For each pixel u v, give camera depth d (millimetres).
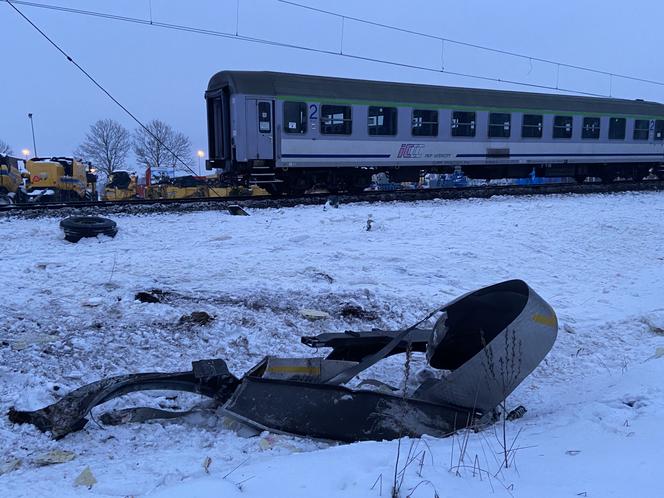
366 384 4895
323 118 17203
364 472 2904
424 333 5191
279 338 5945
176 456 3404
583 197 18781
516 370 4098
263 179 16953
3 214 12391
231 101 16281
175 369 4984
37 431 3723
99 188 41625
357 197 16422
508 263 10188
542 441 3537
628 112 23969
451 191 18094
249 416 3859
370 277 8570
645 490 2574
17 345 5012
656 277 9789
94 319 5887
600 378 5395
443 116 19375
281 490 2699
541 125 21688
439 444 3537
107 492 2881
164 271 8125
